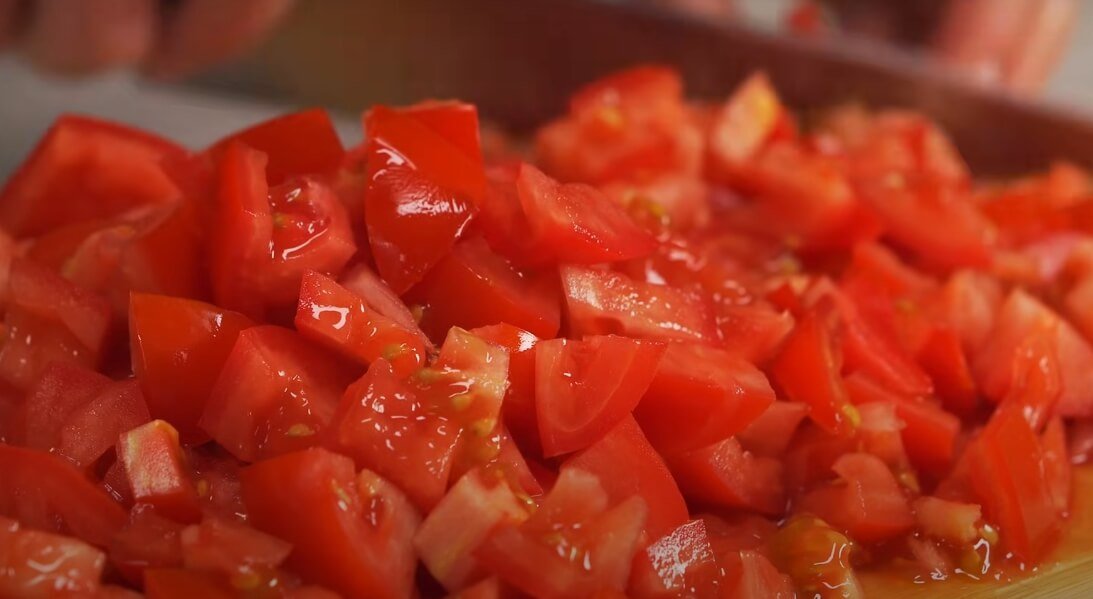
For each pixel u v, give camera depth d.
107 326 0.26
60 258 0.28
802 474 0.27
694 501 0.26
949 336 0.29
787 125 0.35
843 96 0.44
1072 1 0.57
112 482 0.24
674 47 0.43
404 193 0.26
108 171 0.30
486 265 0.26
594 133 0.33
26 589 0.23
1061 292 0.32
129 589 0.23
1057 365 0.28
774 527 0.26
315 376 0.25
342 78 0.45
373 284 0.25
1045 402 0.28
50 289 0.26
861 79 0.44
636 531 0.24
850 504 0.26
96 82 0.45
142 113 0.43
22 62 0.43
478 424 0.24
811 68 0.44
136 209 0.30
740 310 0.27
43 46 0.40
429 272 0.26
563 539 0.23
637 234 0.26
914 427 0.28
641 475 0.25
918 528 0.26
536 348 0.25
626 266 0.27
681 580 0.24
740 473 0.26
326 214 0.26
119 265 0.26
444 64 0.44
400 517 0.24
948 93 0.44
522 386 0.25
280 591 0.23
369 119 0.26
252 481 0.23
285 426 0.24
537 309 0.26
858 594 0.25
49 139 0.30
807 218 0.32
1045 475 0.27
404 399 0.24
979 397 0.30
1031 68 0.57
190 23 0.42
